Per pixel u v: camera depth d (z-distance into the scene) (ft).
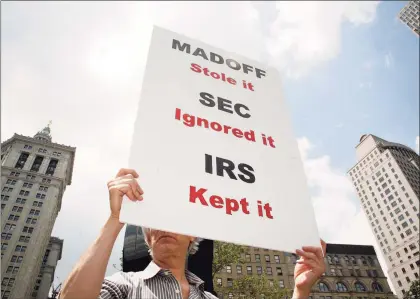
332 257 213.66
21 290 211.41
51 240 359.66
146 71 8.86
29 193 257.75
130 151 6.84
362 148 407.64
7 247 224.12
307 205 7.97
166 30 10.65
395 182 341.62
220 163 7.74
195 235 6.19
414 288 198.08
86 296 5.02
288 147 9.25
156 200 6.32
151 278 6.88
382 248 336.29
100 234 5.82
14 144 289.74
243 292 81.15
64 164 296.10
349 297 193.77
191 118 8.34
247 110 9.70
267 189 7.82
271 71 12.01
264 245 6.73
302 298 6.92
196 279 8.30
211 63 10.62
